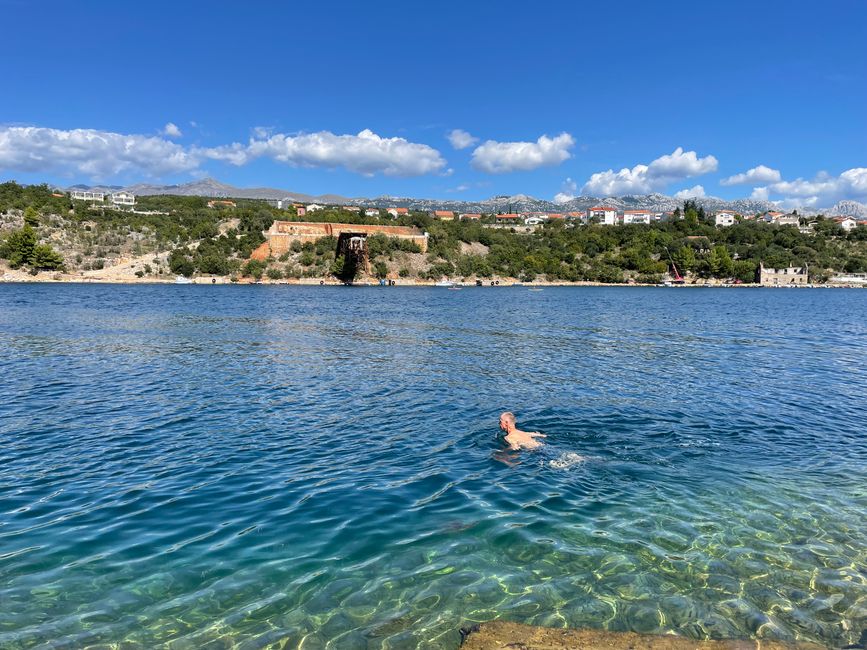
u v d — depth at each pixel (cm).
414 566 696
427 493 930
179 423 1397
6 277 12375
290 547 741
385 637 564
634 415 1446
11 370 2153
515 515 845
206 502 895
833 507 885
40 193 17675
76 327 3812
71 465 1083
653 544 761
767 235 18962
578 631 580
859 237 19450
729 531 802
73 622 578
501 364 2366
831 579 685
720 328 4197
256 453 1155
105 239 15012
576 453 1134
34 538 768
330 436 1278
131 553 724
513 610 613
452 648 550
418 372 2155
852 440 1247
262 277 14350
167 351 2730
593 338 3441
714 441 1225
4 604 607
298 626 578
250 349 2828
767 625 596
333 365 2327
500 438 1245
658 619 603
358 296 9375
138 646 543
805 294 11900
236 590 639
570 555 729
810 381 1989
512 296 10019
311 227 16500
